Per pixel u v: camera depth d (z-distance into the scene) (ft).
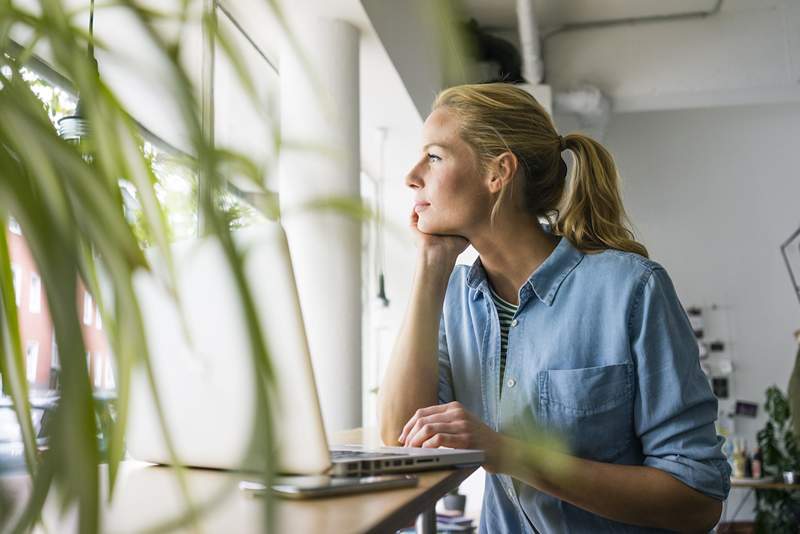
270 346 0.67
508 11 19.60
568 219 5.08
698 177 25.58
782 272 24.86
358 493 2.58
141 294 2.68
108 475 0.82
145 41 0.73
